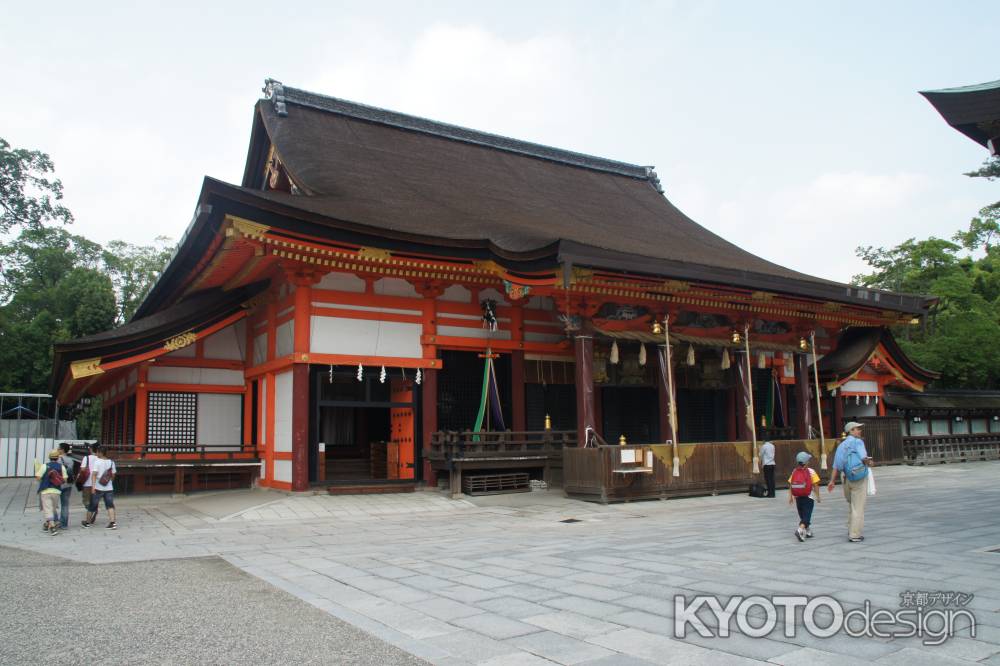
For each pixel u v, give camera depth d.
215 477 25.47
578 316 22.47
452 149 35.72
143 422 25.28
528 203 31.50
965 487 23.23
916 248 59.44
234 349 27.16
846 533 13.34
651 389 29.25
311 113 32.16
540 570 10.38
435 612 8.03
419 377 23.84
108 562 11.89
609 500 20.31
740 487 23.17
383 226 20.98
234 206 19.20
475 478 22.39
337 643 6.88
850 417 35.59
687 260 23.89
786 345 27.62
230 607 8.42
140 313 33.09
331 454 31.39
